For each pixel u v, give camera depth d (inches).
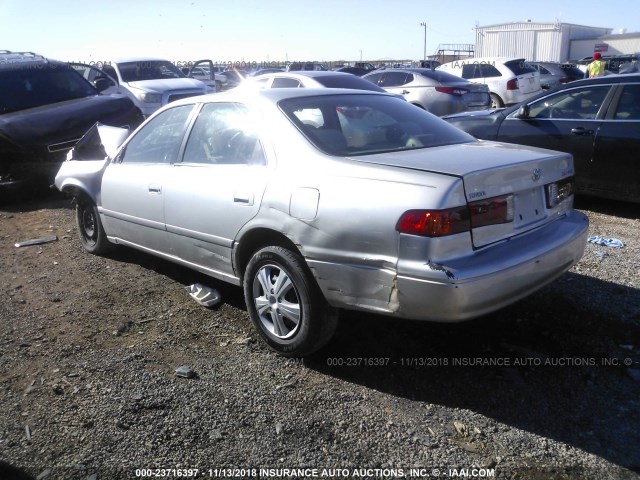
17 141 311.7
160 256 188.5
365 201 125.8
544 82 783.7
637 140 251.3
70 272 211.3
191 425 121.4
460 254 120.8
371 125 159.2
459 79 513.7
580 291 181.0
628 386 133.3
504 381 136.4
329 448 114.8
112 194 202.8
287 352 145.1
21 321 170.9
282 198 140.1
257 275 148.9
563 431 119.1
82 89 395.2
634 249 219.3
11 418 124.1
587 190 272.2
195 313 175.3
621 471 107.9
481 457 112.2
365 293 127.4
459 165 127.6
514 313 168.2
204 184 162.6
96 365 144.9
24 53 418.0
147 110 495.8
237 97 165.3
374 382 137.3
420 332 159.5
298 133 147.4
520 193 135.3
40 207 317.4
